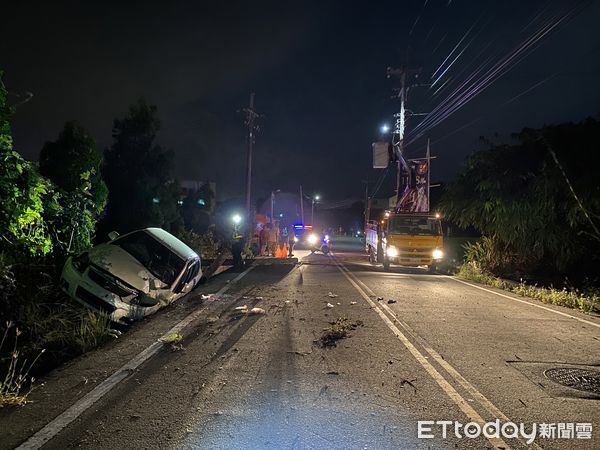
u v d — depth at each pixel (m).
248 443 3.77
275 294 11.17
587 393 5.12
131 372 5.44
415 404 4.70
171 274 9.45
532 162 17.73
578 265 17.56
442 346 6.92
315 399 4.73
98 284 7.59
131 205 14.89
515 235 18.12
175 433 3.92
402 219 20.06
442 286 14.21
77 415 4.23
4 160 7.75
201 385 5.04
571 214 15.76
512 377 5.60
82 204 10.64
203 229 26.20
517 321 8.98
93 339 6.61
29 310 6.58
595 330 8.36
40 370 5.61
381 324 8.29
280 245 30.64
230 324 7.93
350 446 3.79
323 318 8.61
